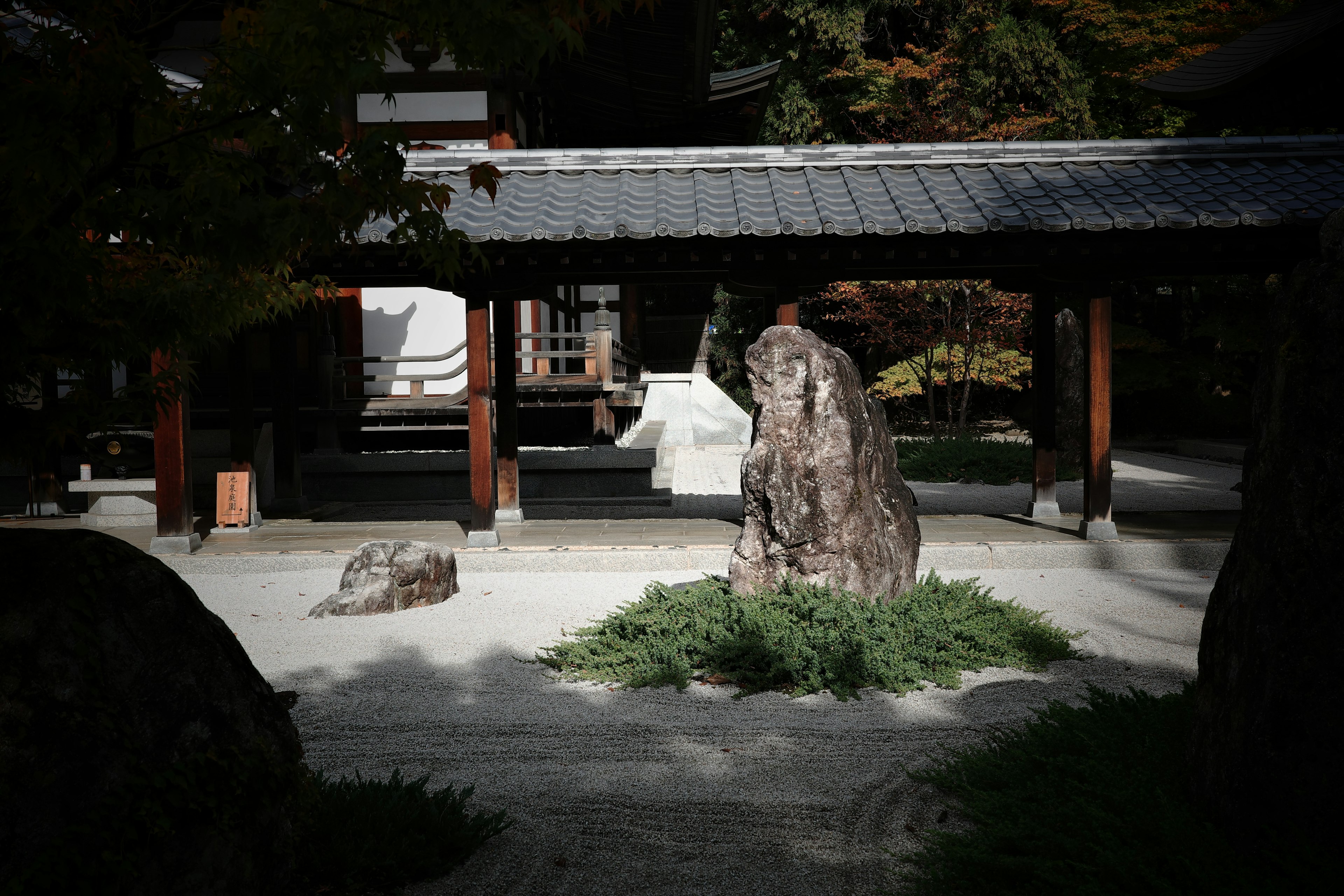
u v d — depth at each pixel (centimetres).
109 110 260
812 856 334
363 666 592
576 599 784
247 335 1084
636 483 1361
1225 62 1727
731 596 628
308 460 1359
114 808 246
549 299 1709
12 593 256
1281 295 303
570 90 1619
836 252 886
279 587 836
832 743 449
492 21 254
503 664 597
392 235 310
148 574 280
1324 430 274
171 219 273
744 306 2878
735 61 2636
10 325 277
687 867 326
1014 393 2772
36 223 253
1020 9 2447
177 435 904
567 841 347
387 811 337
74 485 1188
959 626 589
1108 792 304
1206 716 304
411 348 1573
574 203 881
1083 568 889
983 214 827
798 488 612
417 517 1183
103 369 318
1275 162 905
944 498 1396
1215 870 255
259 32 271
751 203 866
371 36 267
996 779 365
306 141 279
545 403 1482
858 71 2338
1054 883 277
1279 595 274
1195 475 1681
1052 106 2255
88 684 256
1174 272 920
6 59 271
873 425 663
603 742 454
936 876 299
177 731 269
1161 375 2402
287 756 302
